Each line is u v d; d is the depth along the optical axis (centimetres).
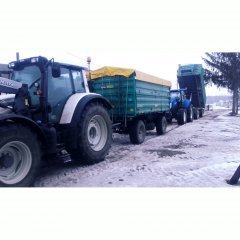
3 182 418
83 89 662
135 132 889
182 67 2047
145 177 523
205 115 2595
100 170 575
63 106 591
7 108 499
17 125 439
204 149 791
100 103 664
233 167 588
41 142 491
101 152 638
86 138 594
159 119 1141
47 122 538
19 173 445
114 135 1124
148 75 959
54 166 613
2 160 430
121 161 654
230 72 2711
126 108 853
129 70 828
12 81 505
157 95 1077
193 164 618
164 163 630
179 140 975
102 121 654
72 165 620
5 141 420
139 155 720
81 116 586
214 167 589
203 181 494
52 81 569
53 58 547
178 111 1622
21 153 450
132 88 841
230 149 784
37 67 558
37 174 500
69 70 622
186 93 2108
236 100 2736
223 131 1230
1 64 758
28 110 522
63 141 577
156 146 857
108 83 875
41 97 538
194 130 1295
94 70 870
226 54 2728
